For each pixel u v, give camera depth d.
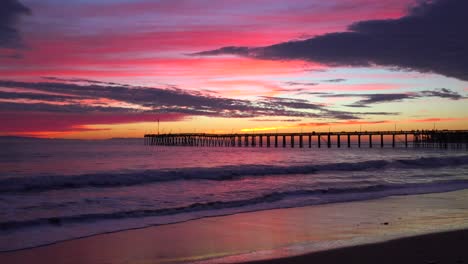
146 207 12.62
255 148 114.69
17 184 15.95
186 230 10.11
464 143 102.06
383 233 9.62
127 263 7.44
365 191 17.34
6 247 8.27
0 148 80.50
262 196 15.08
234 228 10.38
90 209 12.09
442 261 7.13
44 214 11.20
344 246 8.34
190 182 19.06
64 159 44.50
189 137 140.25
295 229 10.27
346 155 66.06
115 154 59.22
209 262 7.35
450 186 19.39
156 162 40.59
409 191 17.66
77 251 8.16
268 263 7.21
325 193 16.58
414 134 101.44
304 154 69.69
